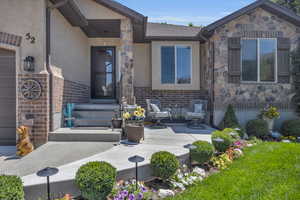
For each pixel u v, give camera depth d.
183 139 6.23
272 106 8.75
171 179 3.78
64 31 7.04
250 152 5.44
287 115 8.84
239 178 3.85
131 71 7.91
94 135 5.68
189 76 10.53
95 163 3.15
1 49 5.52
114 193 3.18
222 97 8.81
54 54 6.21
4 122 5.67
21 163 4.17
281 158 4.77
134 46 10.77
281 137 7.71
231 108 8.31
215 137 5.29
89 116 7.20
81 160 4.26
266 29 8.89
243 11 8.51
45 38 5.63
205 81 10.19
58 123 6.27
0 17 5.44
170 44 10.41
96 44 10.16
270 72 8.97
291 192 3.29
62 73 6.83
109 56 10.29
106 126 6.84
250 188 3.46
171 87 10.48
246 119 8.75
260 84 8.89
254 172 4.09
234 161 4.80
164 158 3.67
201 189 3.50
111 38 10.20
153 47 10.38
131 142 5.69
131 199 2.98
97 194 2.88
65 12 6.72
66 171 3.62
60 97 6.46
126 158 4.32
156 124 8.89
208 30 8.66
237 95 8.85
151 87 10.45
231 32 8.86
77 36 8.48
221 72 8.82
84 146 5.24
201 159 4.39
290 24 8.94
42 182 3.11
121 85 8.02
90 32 9.46
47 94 5.54
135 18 7.83
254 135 7.89
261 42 8.94
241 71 8.91
